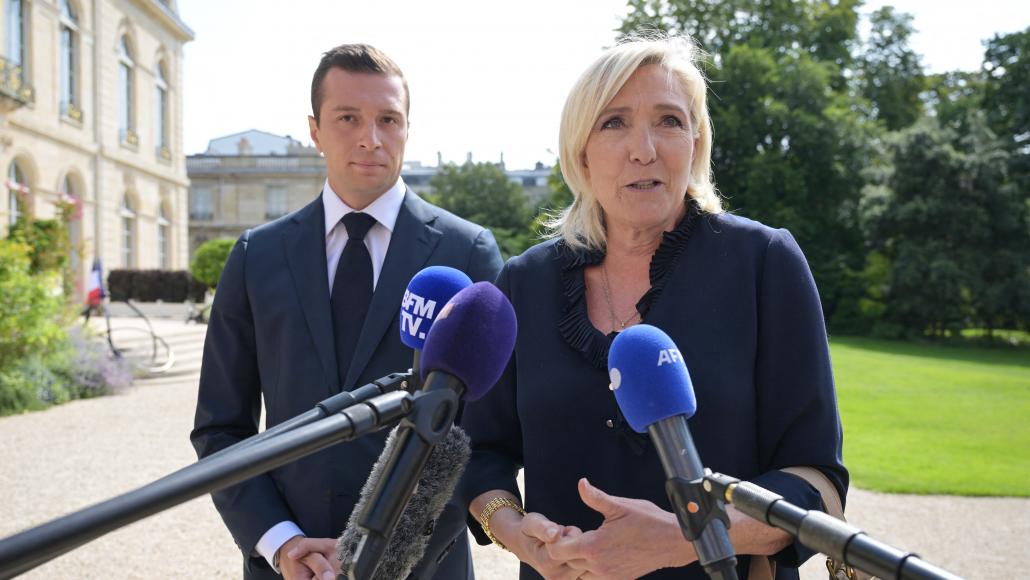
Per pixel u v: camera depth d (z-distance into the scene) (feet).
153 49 114.01
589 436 6.15
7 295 36.14
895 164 98.94
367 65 8.39
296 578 7.12
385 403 3.91
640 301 6.29
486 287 4.77
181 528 19.52
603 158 6.19
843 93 118.62
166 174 118.21
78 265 91.97
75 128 92.43
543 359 6.44
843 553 3.35
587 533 5.31
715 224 6.53
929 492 23.17
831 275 103.40
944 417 36.68
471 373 4.42
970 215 94.53
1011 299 92.89
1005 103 120.47
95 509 3.02
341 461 7.80
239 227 182.29
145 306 101.40
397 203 8.77
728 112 104.63
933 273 92.94
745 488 3.83
